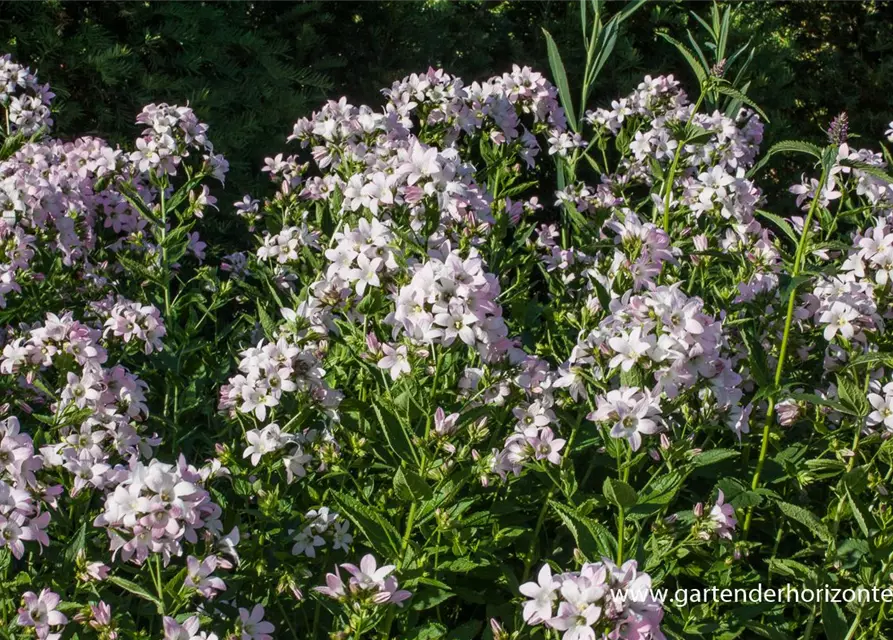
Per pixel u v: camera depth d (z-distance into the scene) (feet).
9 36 23.22
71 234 15.52
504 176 18.11
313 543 11.60
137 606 11.26
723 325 13.26
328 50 28.94
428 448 10.50
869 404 11.61
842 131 12.05
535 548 12.40
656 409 10.09
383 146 15.21
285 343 11.51
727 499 11.74
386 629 10.57
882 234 13.03
